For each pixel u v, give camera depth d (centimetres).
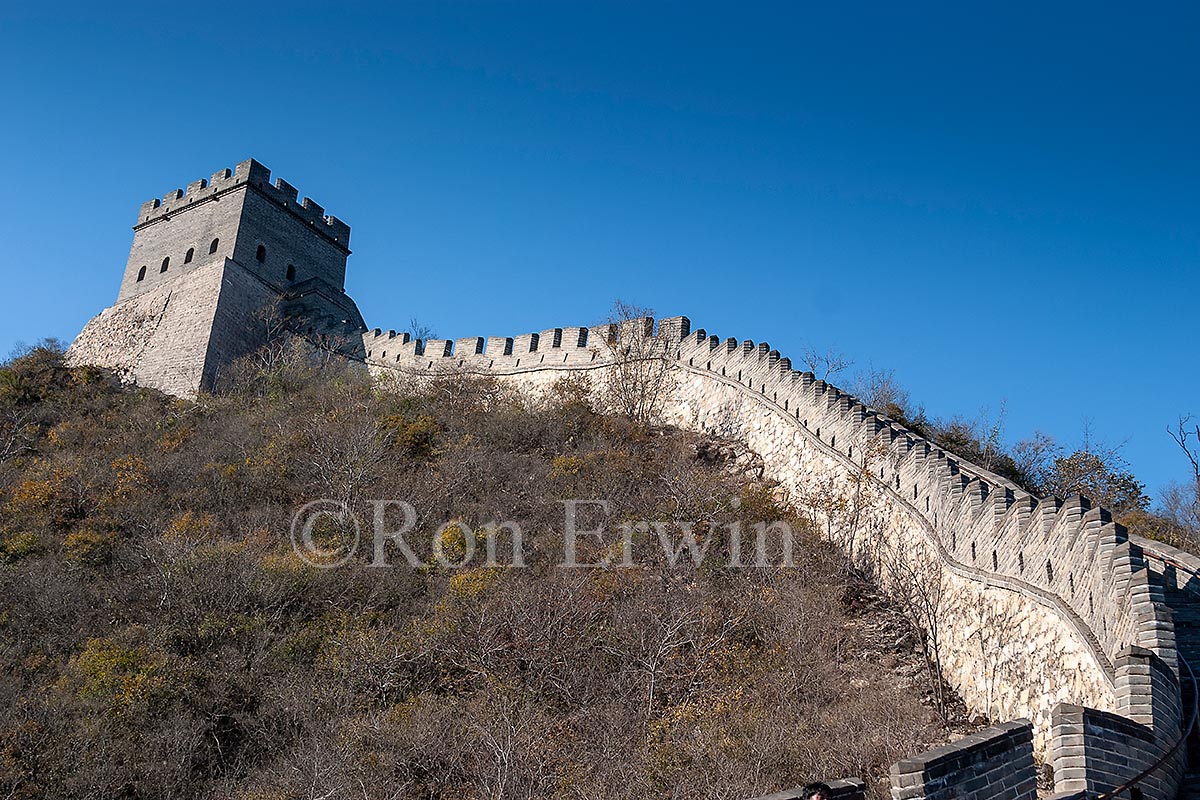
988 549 2117
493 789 2028
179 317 5366
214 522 3275
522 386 4706
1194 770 1219
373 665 2497
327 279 6028
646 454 3778
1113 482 3516
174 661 2520
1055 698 1683
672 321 4494
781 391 3669
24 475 3650
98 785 2145
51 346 5153
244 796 2100
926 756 992
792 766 1912
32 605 2761
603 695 2353
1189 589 1537
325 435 3819
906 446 2772
